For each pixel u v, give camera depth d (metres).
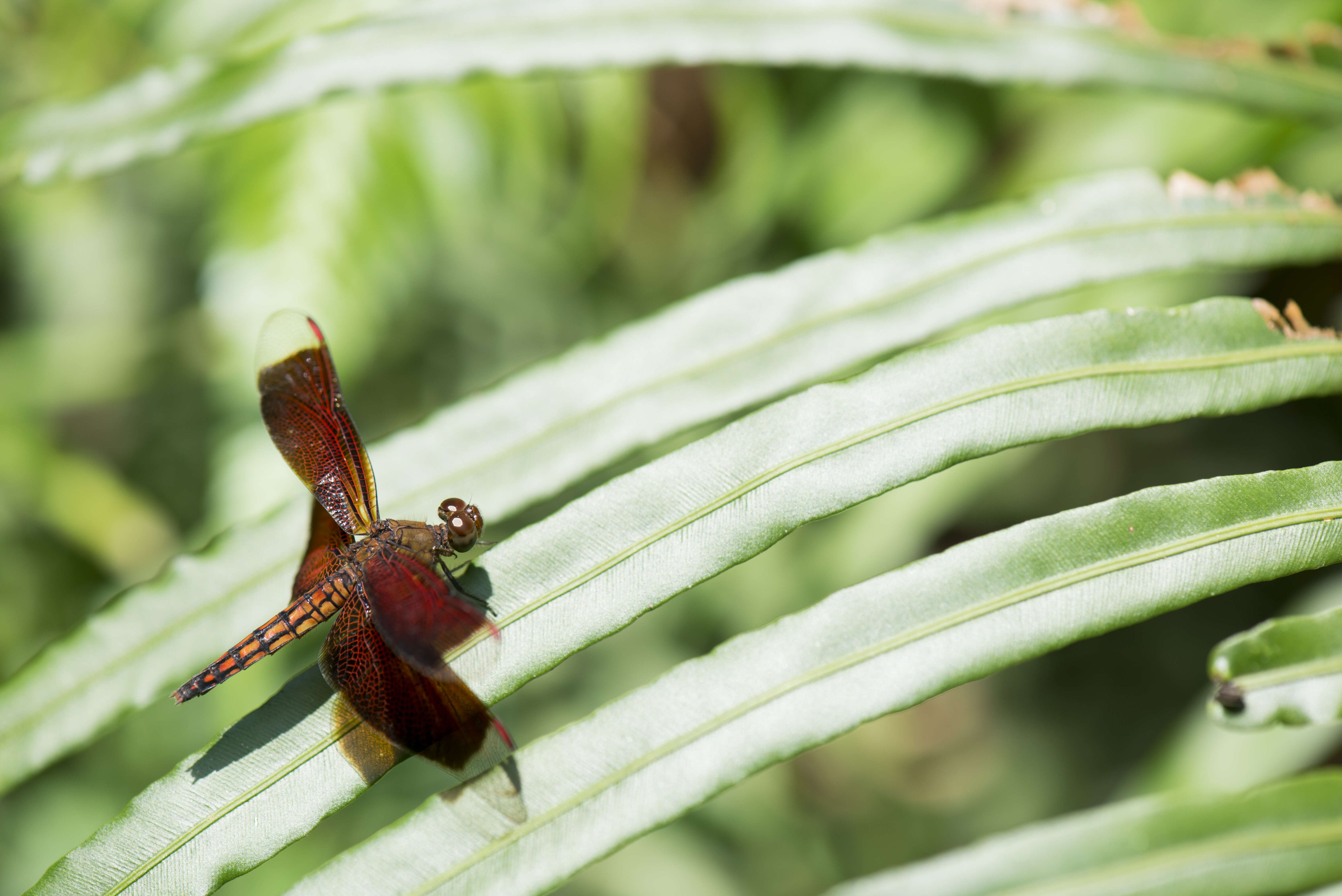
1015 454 0.55
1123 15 0.47
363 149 0.53
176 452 0.68
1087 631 0.43
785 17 0.46
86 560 0.66
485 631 0.44
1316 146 0.51
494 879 0.43
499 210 0.58
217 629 0.45
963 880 0.43
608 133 0.56
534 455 0.45
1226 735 0.47
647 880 0.59
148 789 0.44
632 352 0.45
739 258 0.63
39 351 0.65
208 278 0.53
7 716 0.45
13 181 0.46
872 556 0.55
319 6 0.53
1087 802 0.62
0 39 0.57
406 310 0.64
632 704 0.43
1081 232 0.45
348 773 0.44
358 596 0.46
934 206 0.56
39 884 0.43
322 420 0.47
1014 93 0.55
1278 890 0.43
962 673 0.43
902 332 0.45
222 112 0.46
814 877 0.62
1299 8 0.51
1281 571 0.43
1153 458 0.57
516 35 0.46
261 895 0.55
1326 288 0.52
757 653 0.43
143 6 0.55
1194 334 0.44
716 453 0.44
